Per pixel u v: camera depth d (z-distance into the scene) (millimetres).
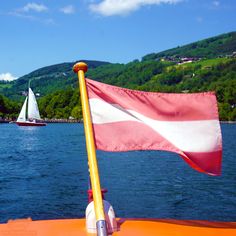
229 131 118875
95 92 5211
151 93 5117
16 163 40406
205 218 15906
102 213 4336
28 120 152625
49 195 21516
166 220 5359
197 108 5008
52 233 4824
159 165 36719
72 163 39438
